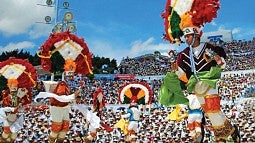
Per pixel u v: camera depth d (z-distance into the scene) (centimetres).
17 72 1292
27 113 3400
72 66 1139
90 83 5469
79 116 3033
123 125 1756
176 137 2511
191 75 752
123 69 7462
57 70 1155
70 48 1142
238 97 3609
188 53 757
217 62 744
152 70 6850
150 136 2584
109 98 4753
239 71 5309
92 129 1272
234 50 6397
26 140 2591
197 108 1181
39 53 1140
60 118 1111
